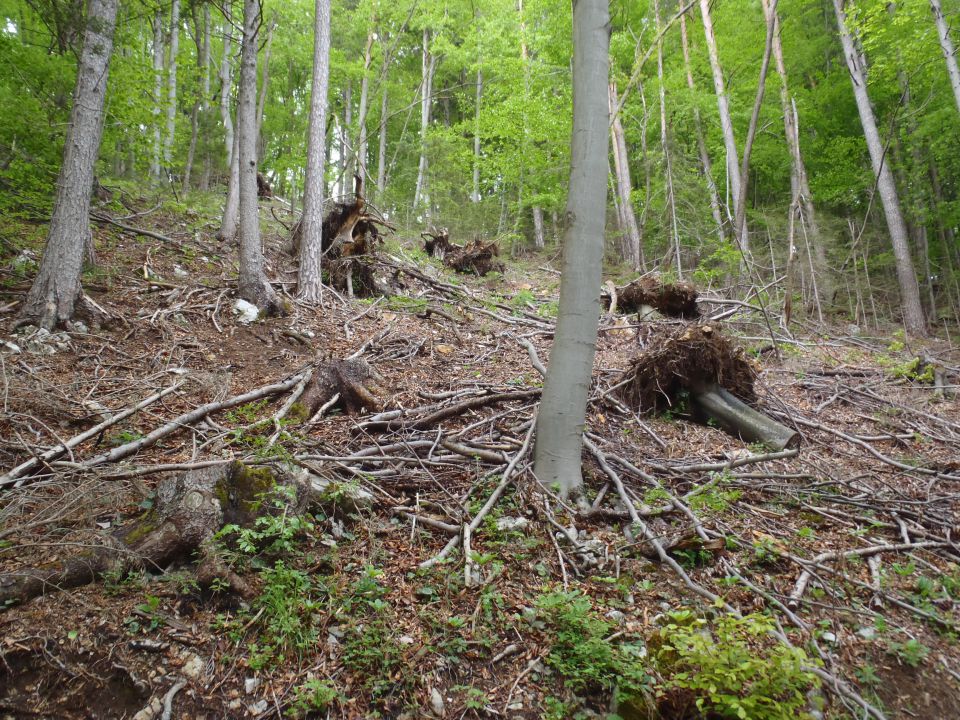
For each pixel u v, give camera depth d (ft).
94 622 9.92
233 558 11.19
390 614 10.98
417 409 20.34
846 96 66.80
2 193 29.30
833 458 21.07
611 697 9.68
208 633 10.14
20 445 15.28
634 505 15.56
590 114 15.11
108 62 24.97
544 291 48.39
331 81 73.31
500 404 21.59
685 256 60.59
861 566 14.02
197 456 16.01
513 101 59.00
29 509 12.87
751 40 60.54
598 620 11.01
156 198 45.11
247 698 9.21
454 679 9.93
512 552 13.26
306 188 33.86
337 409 20.86
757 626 8.75
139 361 23.15
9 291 25.67
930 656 11.13
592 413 22.11
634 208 64.85
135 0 36.88
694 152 68.23
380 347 28.55
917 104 53.98
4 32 34.55
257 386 22.65
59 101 33.94
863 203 69.05
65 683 9.08
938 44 41.19
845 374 30.68
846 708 9.57
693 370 22.41
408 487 15.85
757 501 17.11
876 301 60.18
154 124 40.73
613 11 58.03
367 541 13.20
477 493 15.89
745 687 8.05
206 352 25.36
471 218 70.74
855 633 11.56
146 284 29.86
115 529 12.25
